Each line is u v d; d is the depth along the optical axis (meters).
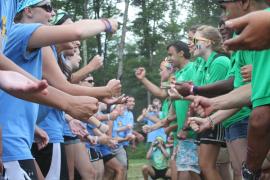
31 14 3.34
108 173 8.59
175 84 4.56
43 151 4.23
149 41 39.00
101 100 3.79
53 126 4.34
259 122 2.25
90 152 7.20
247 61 3.64
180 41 7.29
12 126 2.89
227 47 1.46
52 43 2.88
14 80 1.83
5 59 2.39
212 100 3.24
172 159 7.85
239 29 1.43
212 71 5.53
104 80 34.06
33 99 2.67
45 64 3.33
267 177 2.49
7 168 2.83
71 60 5.21
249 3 3.12
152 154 10.45
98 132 6.66
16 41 2.91
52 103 2.73
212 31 5.69
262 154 2.32
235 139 4.54
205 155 5.43
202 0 29.44
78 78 5.09
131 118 11.77
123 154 9.16
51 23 4.34
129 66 40.03
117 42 37.28
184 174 6.36
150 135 12.12
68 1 31.28
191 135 6.24
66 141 5.61
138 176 13.60
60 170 4.61
